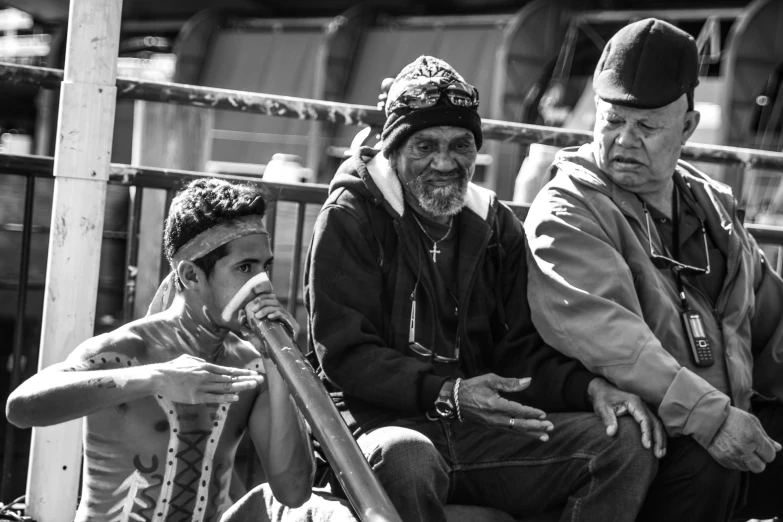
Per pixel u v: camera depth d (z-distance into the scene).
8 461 5.35
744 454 3.98
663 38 4.44
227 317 3.39
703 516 4.08
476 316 4.44
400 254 4.30
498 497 4.18
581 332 4.23
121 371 3.12
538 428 3.78
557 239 4.42
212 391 3.08
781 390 4.82
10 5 31.91
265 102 5.65
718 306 4.61
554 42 25.06
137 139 6.89
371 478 3.18
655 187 4.64
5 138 24.88
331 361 4.07
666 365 4.09
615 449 3.95
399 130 4.25
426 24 27.56
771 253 7.05
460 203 4.30
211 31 31.72
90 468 3.36
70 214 4.59
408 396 3.93
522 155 20.19
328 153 25.33
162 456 3.35
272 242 5.61
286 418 3.51
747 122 21.64
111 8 4.61
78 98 4.59
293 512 4.06
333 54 28.14
